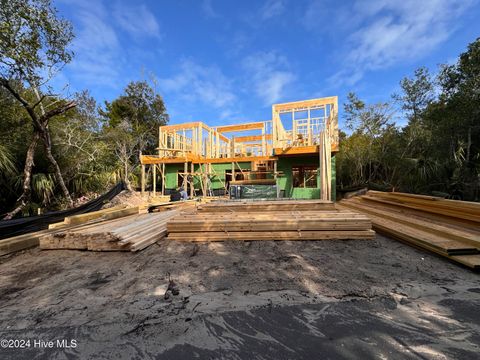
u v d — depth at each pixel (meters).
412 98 11.20
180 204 8.80
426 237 3.62
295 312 1.93
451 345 1.53
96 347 1.58
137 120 21.03
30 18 5.38
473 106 6.99
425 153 9.69
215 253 3.49
